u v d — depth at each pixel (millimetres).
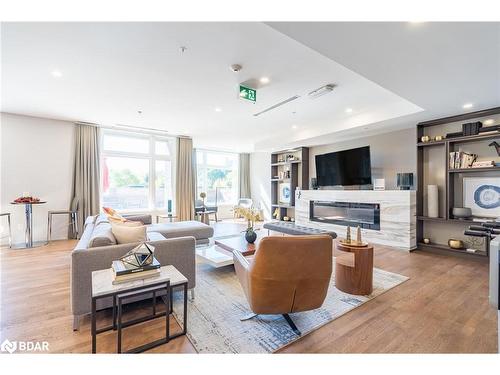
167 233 3807
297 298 1729
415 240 4180
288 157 7051
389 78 2480
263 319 1970
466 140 3713
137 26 2023
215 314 2045
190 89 3352
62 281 2742
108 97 3678
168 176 6641
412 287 2605
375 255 3836
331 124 4934
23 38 2191
